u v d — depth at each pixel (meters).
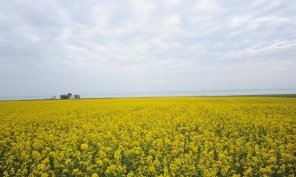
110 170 9.23
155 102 40.16
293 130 15.34
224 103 35.97
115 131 16.03
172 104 34.66
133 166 10.18
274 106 29.09
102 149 11.48
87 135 14.65
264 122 18.02
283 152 10.96
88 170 9.45
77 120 20.50
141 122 18.97
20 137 14.23
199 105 31.98
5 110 27.69
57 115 23.58
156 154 11.09
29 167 10.39
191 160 10.20
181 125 18.08
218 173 9.61
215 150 12.09
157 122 19.25
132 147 12.73
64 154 11.16
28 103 39.84
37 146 12.49
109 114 24.55
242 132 16.08
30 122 20.05
